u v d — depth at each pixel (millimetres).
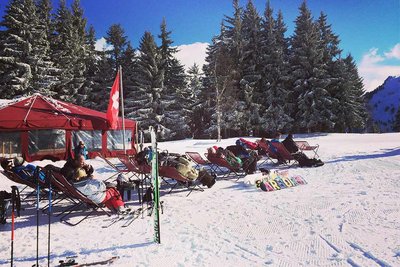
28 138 13977
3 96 31516
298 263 3451
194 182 8039
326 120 36656
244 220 5109
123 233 4719
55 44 39188
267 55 38531
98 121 15141
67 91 37406
